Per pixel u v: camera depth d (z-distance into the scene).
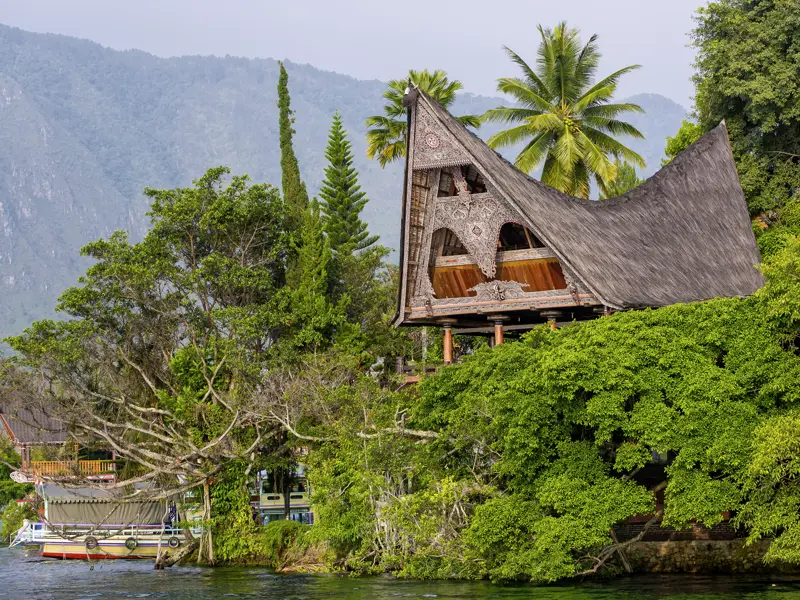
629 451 34.34
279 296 56.78
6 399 54.03
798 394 33.00
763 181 58.25
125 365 56.38
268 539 48.03
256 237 60.16
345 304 57.03
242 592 37.81
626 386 33.81
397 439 41.50
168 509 54.38
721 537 39.06
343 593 35.97
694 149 55.47
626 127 66.12
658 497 39.56
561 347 35.25
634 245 48.38
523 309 45.94
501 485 39.19
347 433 42.44
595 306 44.03
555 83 65.94
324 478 42.88
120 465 61.88
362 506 41.44
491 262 45.84
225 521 51.12
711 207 53.12
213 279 56.41
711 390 33.25
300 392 47.81
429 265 47.78
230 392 52.38
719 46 58.19
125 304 55.84
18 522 72.75
